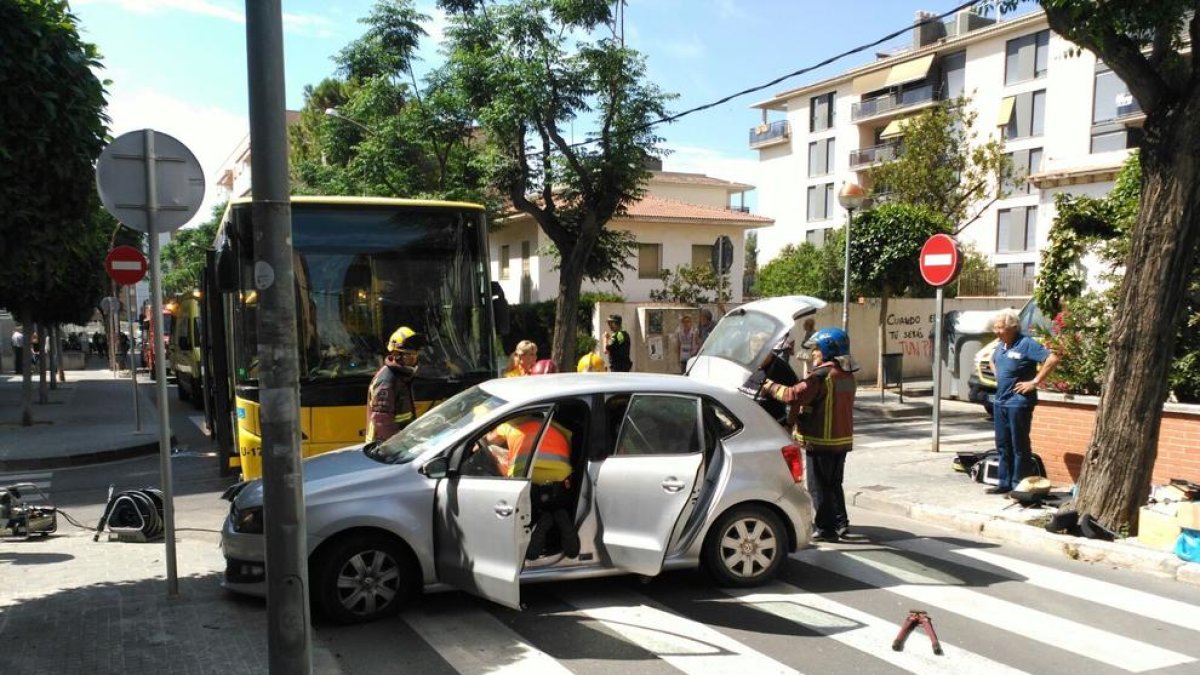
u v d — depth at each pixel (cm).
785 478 599
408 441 582
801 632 512
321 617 528
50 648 464
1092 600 577
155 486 1077
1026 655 481
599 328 2177
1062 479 920
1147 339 689
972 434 1335
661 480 552
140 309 3794
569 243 1672
